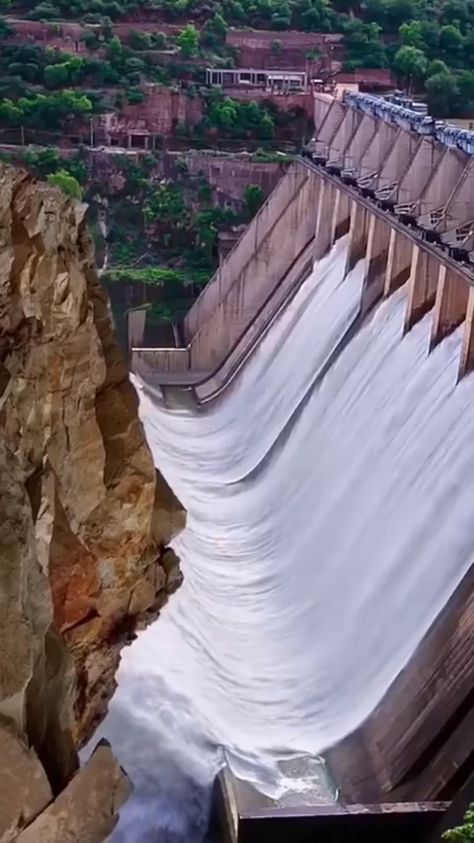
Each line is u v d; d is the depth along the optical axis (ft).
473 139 182.39
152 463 69.62
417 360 152.66
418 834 91.81
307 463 165.07
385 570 128.26
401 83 319.47
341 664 123.54
